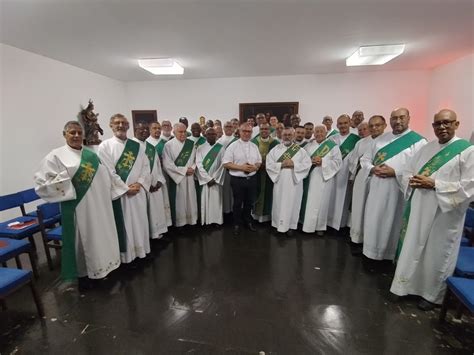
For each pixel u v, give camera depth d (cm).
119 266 228
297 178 281
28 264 241
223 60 398
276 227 300
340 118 295
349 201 301
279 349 141
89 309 176
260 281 207
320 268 225
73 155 181
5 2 205
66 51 337
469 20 257
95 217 190
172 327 158
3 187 304
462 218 155
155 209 265
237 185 289
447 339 147
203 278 212
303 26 267
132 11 225
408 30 283
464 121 403
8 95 308
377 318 164
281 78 529
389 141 213
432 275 166
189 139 299
